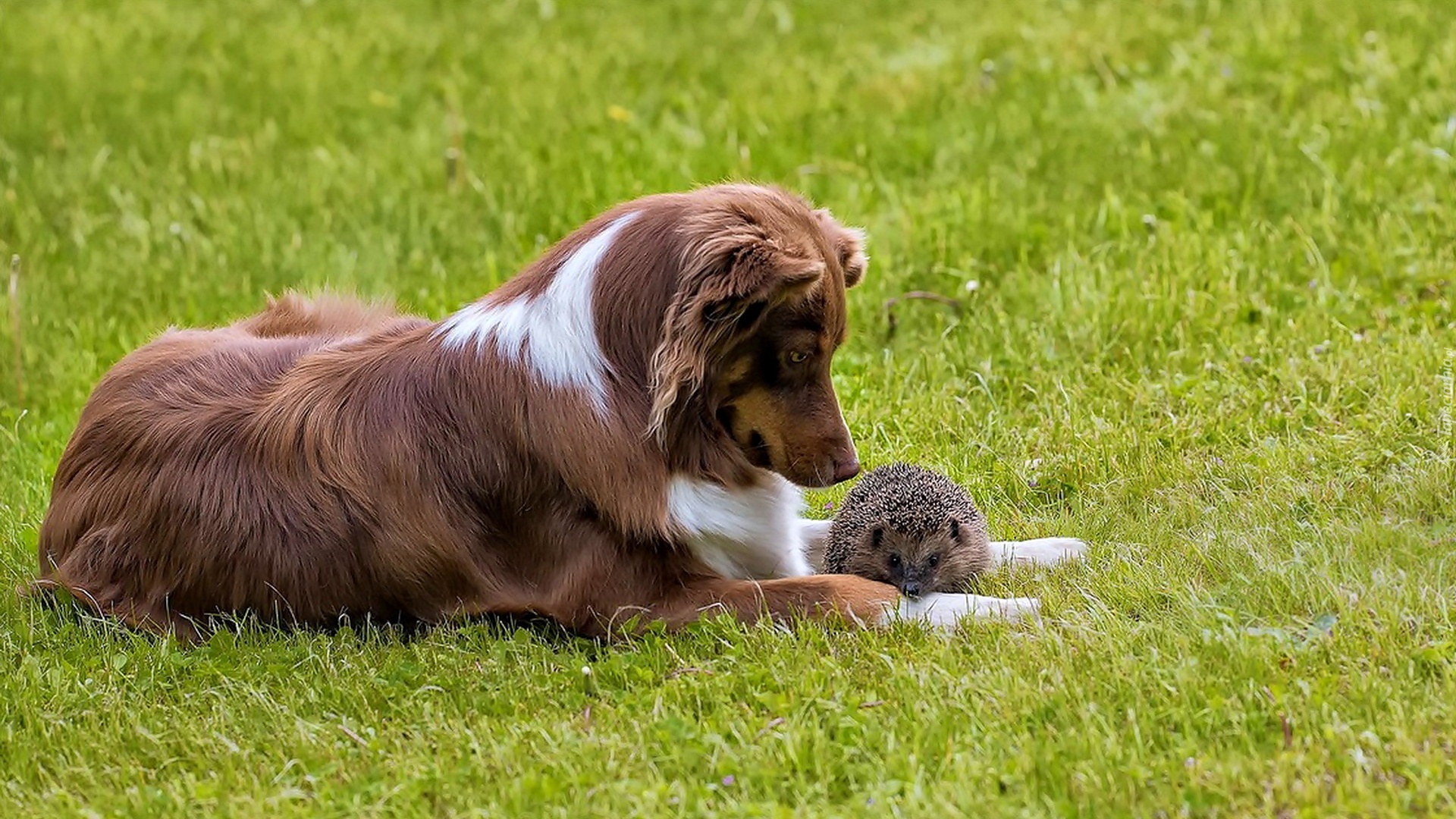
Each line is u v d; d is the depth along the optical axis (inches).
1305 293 539.5
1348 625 323.3
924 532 388.5
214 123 834.2
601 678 341.7
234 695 345.4
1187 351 507.8
